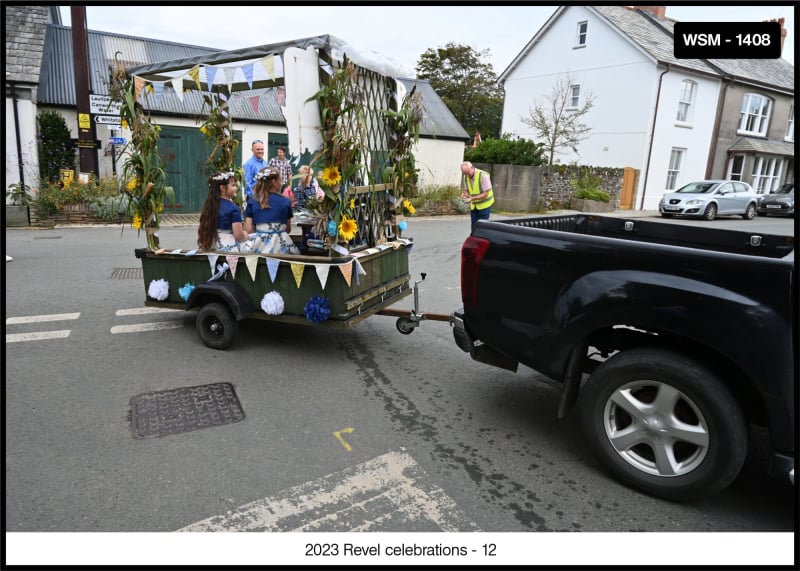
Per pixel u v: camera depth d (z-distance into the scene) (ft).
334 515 8.41
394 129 16.97
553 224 13.79
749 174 84.38
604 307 9.05
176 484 9.09
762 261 7.86
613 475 9.41
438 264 29.14
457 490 9.11
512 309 10.41
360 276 14.65
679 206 62.03
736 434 8.02
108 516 8.23
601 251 9.30
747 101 84.12
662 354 8.66
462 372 14.60
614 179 70.85
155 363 14.51
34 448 10.09
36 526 7.97
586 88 77.92
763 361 7.71
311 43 12.68
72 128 43.83
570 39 78.89
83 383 13.10
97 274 24.48
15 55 39.83
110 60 48.75
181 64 15.71
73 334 16.61
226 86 19.70
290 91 12.17
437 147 61.00
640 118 71.97
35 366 14.08
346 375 14.14
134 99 16.39
